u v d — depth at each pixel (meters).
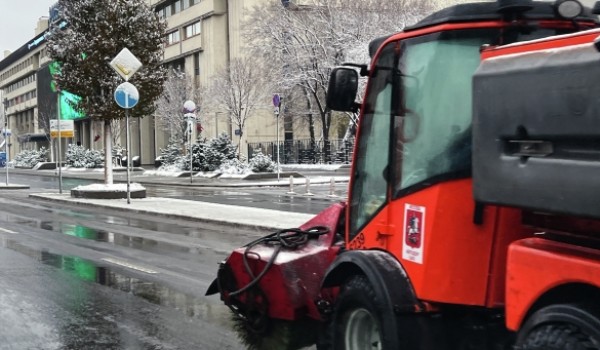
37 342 5.87
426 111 3.94
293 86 45.19
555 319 2.90
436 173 3.82
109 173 23.33
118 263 9.98
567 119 2.73
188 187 31.03
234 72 49.69
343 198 22.38
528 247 3.13
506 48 3.18
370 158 4.51
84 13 22.36
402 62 4.16
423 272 3.83
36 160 72.00
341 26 39.78
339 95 4.47
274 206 19.62
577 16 3.81
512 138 3.04
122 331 6.21
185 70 67.88
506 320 3.28
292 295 5.39
